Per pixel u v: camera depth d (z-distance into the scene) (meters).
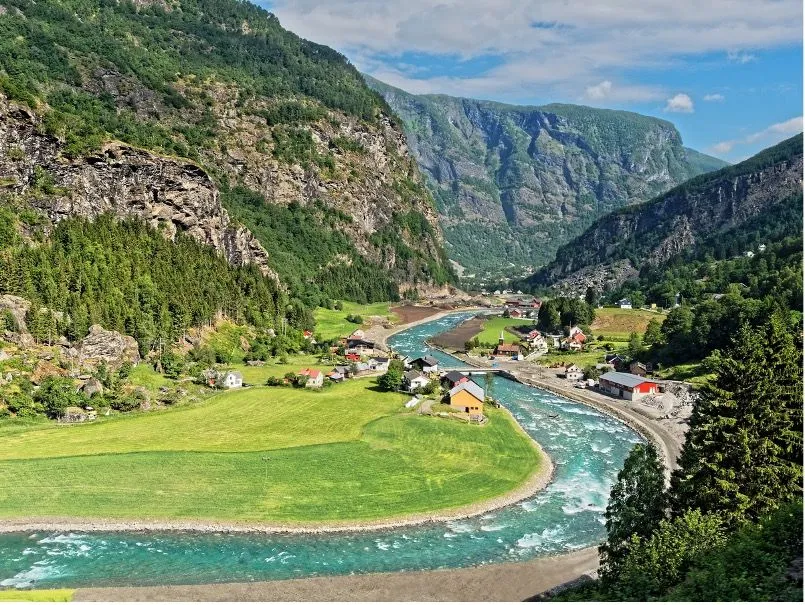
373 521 80.81
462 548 75.06
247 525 78.75
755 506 53.44
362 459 98.94
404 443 106.62
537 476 96.50
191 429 111.56
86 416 113.94
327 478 91.88
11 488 85.25
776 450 53.81
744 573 39.59
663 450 110.62
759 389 54.88
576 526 81.31
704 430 57.84
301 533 77.62
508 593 64.94
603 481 96.62
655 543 49.88
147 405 122.56
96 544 74.00
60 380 118.00
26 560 70.31
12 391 111.81
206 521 79.25
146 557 71.44
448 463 99.12
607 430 123.56
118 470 91.44
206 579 67.00
